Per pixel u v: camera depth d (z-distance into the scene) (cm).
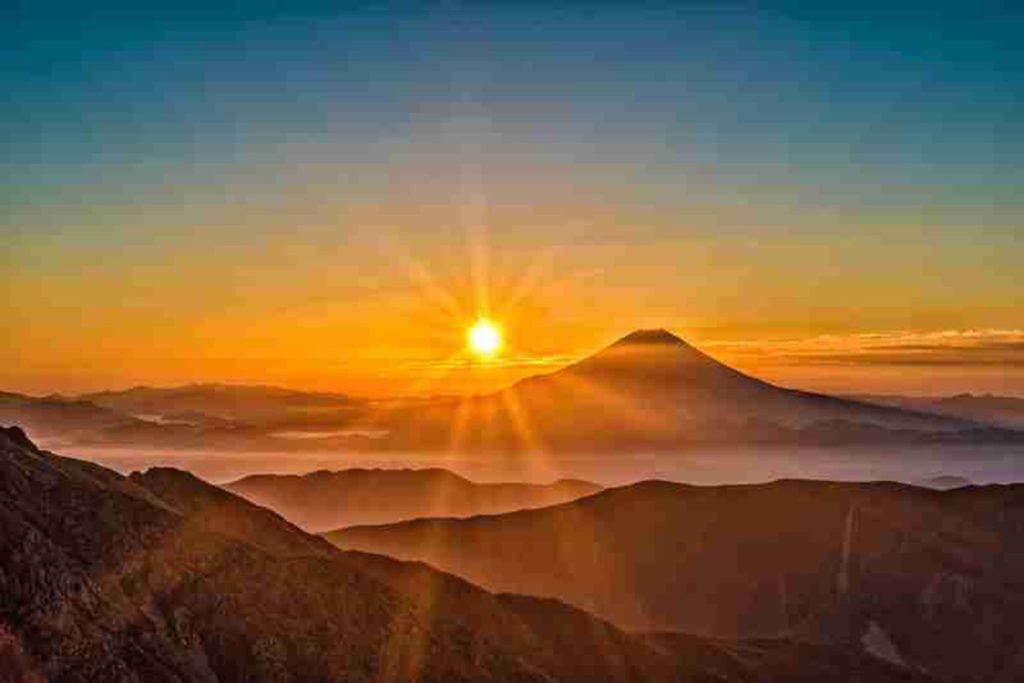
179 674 6725
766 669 10488
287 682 7188
